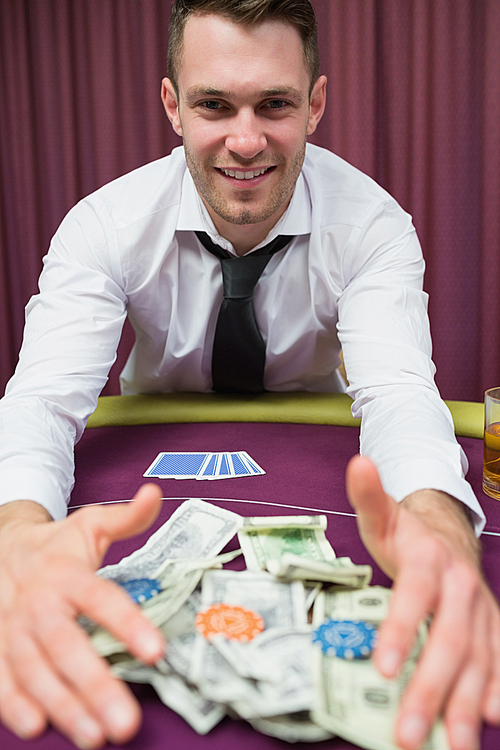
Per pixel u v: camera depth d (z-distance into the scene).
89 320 1.22
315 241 1.39
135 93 3.53
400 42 3.18
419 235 3.28
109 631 0.54
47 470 0.88
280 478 1.04
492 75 3.02
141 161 3.62
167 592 0.64
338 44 3.19
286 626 0.59
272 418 1.35
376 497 0.58
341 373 1.94
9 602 0.60
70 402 1.11
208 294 1.48
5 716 0.52
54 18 3.54
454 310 3.31
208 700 0.53
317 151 1.51
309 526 0.78
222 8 1.05
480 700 0.50
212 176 1.22
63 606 0.56
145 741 0.51
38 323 1.21
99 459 1.14
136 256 1.36
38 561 0.61
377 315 1.22
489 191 3.11
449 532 0.68
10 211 3.81
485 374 3.24
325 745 0.50
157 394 1.53
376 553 0.63
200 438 1.25
